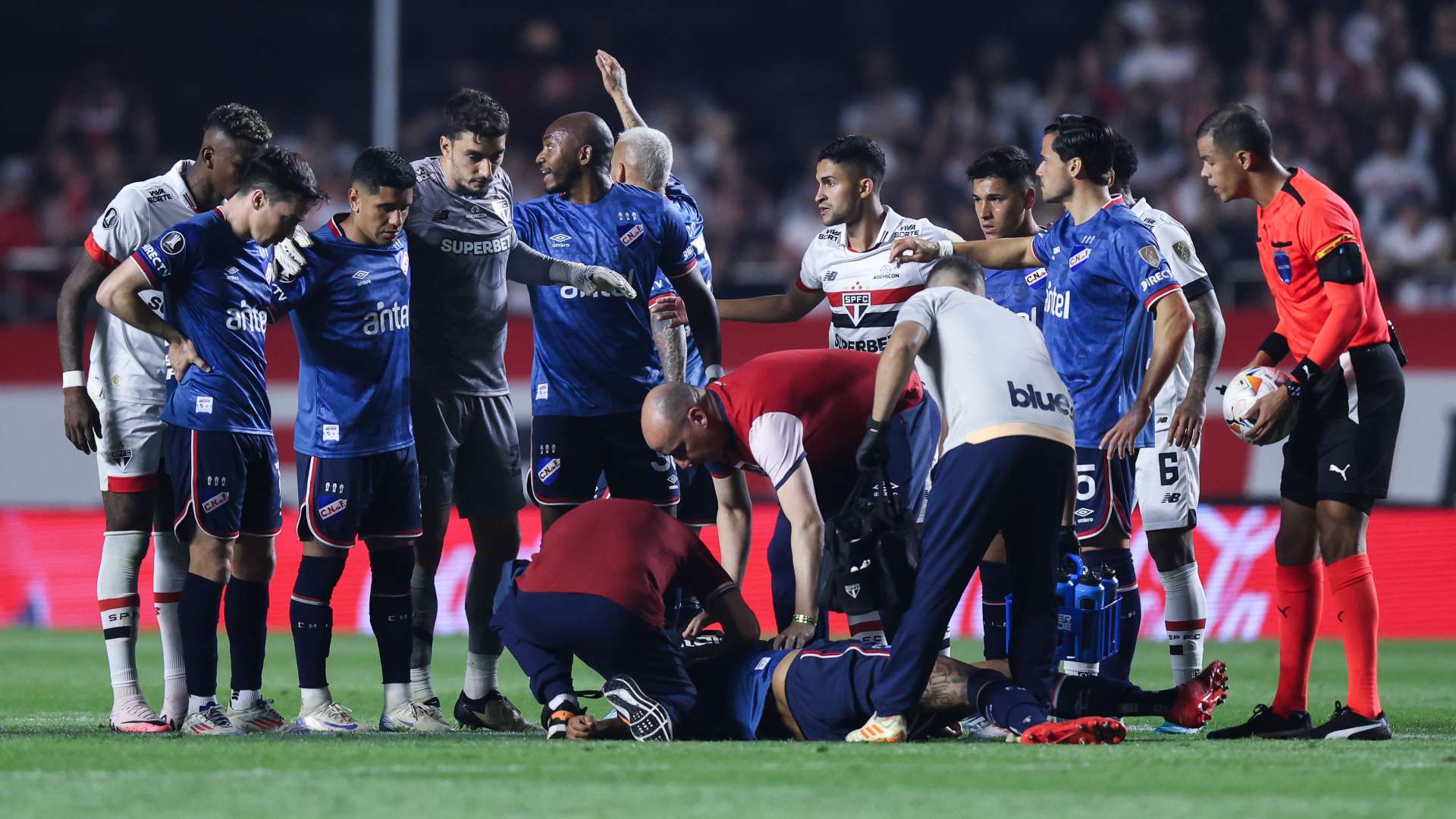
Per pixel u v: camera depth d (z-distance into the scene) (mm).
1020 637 19750
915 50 79500
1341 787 15852
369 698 28531
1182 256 23953
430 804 14758
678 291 26047
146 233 22938
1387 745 19844
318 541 22688
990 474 18938
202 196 23375
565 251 25078
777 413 20312
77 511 47594
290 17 81125
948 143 71938
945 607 18969
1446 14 71062
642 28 81562
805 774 16562
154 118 79000
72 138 75188
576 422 25062
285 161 21531
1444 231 64375
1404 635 43844
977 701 19438
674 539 20656
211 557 21922
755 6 81375
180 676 22734
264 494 22344
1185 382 25734
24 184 72375
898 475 21516
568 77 73312
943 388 19547
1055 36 78250
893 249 24562
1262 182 21891
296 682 32094
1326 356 21016
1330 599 43625
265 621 22875
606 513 20641
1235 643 42188
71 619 47156
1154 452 25734
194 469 21672
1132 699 20125
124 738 20641
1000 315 19875
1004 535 19703
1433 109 67750
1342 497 21156
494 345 24391
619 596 19969
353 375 22469
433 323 23875
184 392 21719
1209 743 19844
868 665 19516
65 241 70125
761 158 75375
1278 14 72188
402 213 22328
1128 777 16391
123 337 23016
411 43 81188
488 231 23953
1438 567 43938
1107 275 23031
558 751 18562
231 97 80500
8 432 51594
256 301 22047
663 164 26656
